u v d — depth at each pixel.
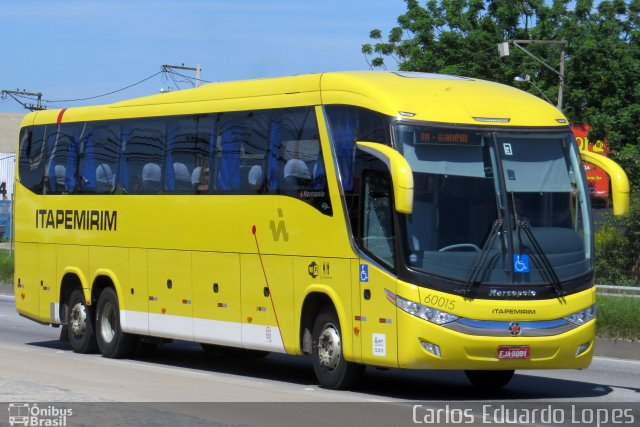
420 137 13.34
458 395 14.20
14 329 24.28
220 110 16.55
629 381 15.76
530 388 15.01
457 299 12.94
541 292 13.24
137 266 18.19
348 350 13.95
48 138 20.66
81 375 15.23
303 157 14.84
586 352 13.59
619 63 51.66
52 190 20.41
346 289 13.98
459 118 13.57
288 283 15.01
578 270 13.60
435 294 12.94
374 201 13.59
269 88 15.67
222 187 16.36
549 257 13.41
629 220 33.91
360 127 13.91
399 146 13.30
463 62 53.38
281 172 15.22
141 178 18.16
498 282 13.10
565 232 13.64
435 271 13.01
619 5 54.56
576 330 13.43
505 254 13.20
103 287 19.28
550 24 53.72
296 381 15.73
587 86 51.78
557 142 13.95
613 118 49.53
